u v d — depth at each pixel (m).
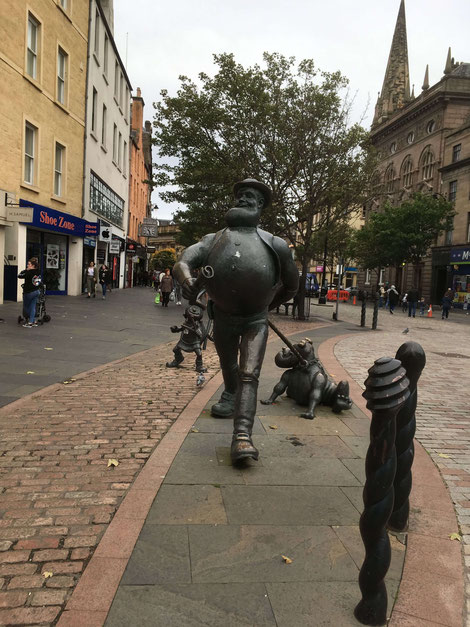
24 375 6.43
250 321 4.09
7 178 16.12
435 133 48.00
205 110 18.11
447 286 42.19
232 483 3.32
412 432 2.75
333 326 17.14
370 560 1.99
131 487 3.19
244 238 3.89
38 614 2.00
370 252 42.78
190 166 19.97
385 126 57.78
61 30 19.64
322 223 19.83
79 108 22.11
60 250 21.77
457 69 50.19
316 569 2.37
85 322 12.94
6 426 4.38
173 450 3.88
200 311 6.59
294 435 4.46
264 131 17.84
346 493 3.24
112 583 2.19
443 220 43.22
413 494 3.35
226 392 4.85
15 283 16.61
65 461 3.63
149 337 10.94
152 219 47.06
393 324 20.58
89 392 5.74
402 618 2.07
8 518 2.77
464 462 4.12
